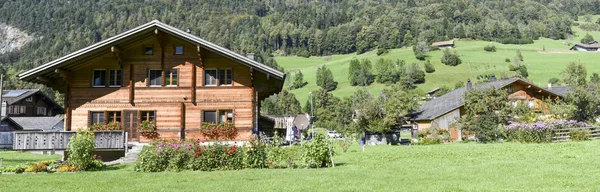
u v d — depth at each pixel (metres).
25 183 13.44
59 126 54.31
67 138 22.31
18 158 27.62
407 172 14.42
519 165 15.33
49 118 56.00
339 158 21.38
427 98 108.31
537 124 29.52
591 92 40.19
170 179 13.92
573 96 39.28
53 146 22.11
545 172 13.26
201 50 27.25
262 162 16.91
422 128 49.91
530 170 13.88
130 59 27.52
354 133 44.84
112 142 22.25
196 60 27.72
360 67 144.12
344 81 146.50
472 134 42.12
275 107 100.56
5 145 38.94
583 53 154.50
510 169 14.32
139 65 27.50
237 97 27.52
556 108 39.31
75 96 27.14
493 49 162.50
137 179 14.09
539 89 47.62
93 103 27.11
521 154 19.81
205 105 27.44
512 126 32.50
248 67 27.78
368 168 16.03
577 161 15.89
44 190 12.04
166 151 16.88
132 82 27.33
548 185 10.95
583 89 39.50
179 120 27.11
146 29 25.62
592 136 30.19
